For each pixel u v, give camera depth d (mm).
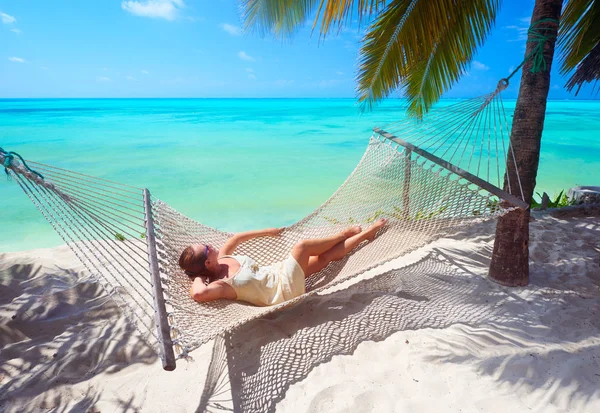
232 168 12617
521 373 2193
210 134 22469
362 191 3768
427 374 2232
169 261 2748
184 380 2322
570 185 10398
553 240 4305
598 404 1957
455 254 4035
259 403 2109
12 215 7574
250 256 3365
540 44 2928
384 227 3393
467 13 3877
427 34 3945
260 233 3389
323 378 2242
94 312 3002
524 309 2922
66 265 3896
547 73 3006
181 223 3236
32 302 3059
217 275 2918
